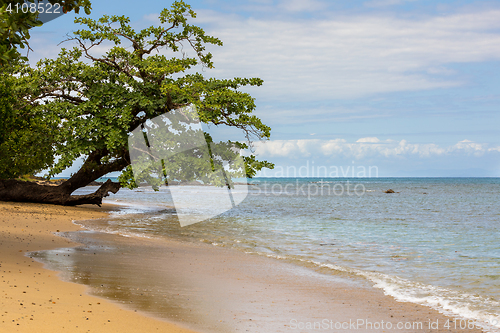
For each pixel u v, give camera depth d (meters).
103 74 27.77
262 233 19.52
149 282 8.43
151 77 27.58
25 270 8.20
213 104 24.66
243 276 9.85
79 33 27.53
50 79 27.41
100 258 10.60
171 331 5.48
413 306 7.87
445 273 11.19
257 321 6.38
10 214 18.41
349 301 8.04
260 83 28.48
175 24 28.91
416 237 19.42
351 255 13.91
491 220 29.34
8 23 5.08
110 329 5.23
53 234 14.34
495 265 12.44
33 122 26.08
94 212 25.72
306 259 12.86
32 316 5.30
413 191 89.94
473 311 7.59
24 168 26.62
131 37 28.88
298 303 7.69
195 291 8.01
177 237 16.72
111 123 24.92
